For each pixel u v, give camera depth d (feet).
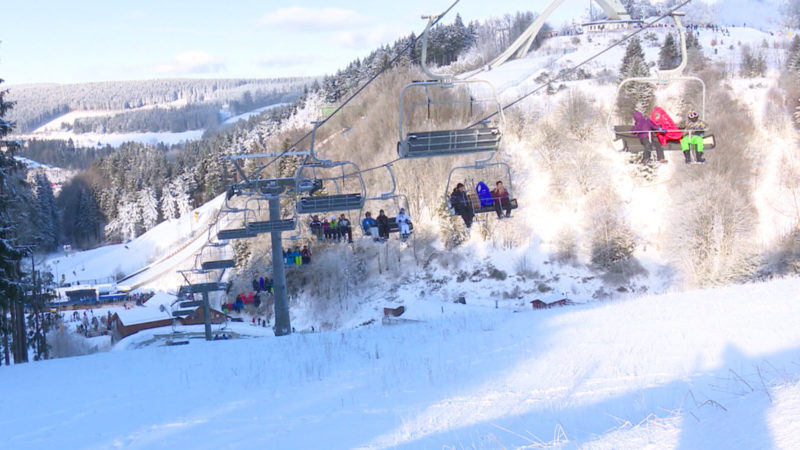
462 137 36.60
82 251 453.99
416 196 218.38
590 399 27.55
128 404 36.04
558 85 286.25
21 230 88.28
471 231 209.46
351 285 202.08
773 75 265.13
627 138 41.83
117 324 215.92
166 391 39.17
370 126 251.80
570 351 39.91
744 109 232.12
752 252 160.45
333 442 25.41
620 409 24.85
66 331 208.85
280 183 81.51
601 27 421.18
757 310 46.62
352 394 34.42
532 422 24.79
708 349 35.09
